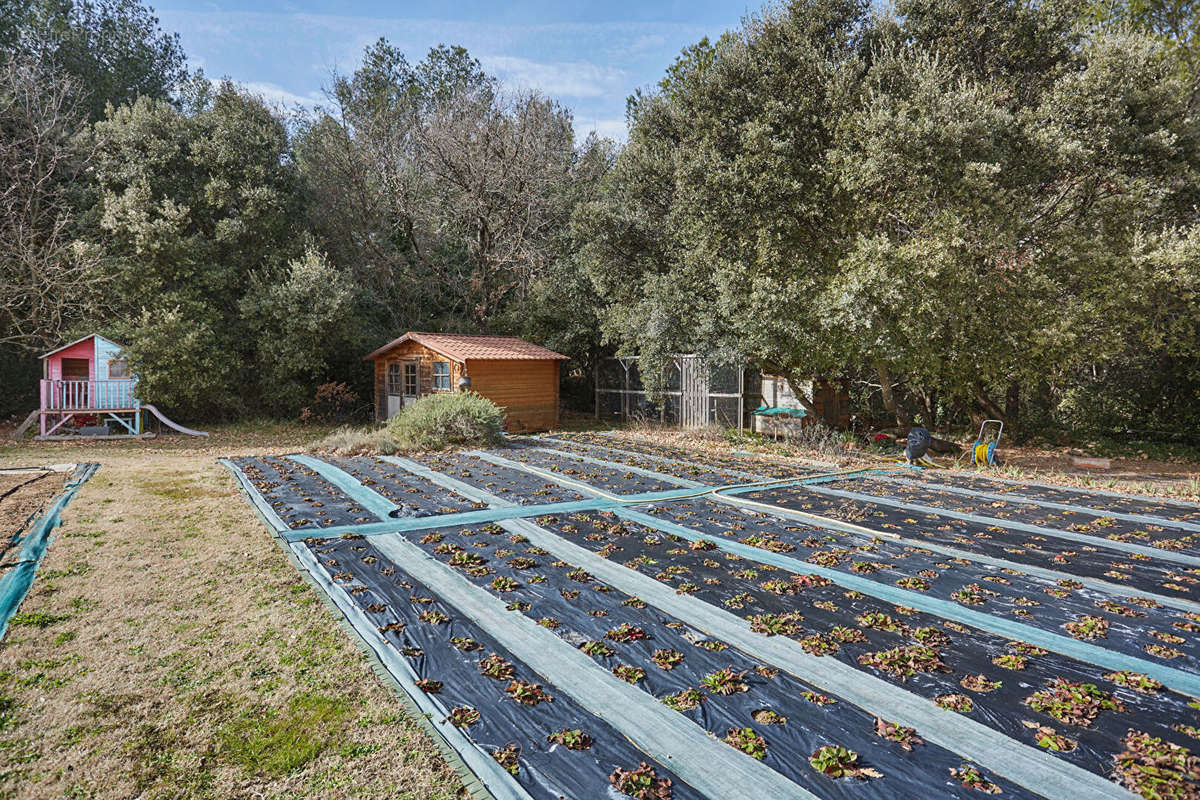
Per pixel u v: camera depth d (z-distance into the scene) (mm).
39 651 3787
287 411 18953
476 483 8906
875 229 12117
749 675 3502
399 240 22453
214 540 6066
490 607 4445
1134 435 15172
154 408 15312
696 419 17016
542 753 2787
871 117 11008
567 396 23312
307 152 21125
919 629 4117
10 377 17109
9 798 2541
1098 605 4613
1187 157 12227
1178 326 12359
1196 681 3469
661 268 17141
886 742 2875
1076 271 11195
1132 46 11656
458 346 16500
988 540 6324
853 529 6633
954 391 12805
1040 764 2711
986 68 12500
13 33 18734
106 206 16188
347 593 4688
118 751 2861
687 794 2518
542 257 20703
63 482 8883
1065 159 10742
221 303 17812
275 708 3217
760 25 13141
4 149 15500
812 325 11883
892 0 12773
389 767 2760
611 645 3861
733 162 12734
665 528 6621
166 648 3854
